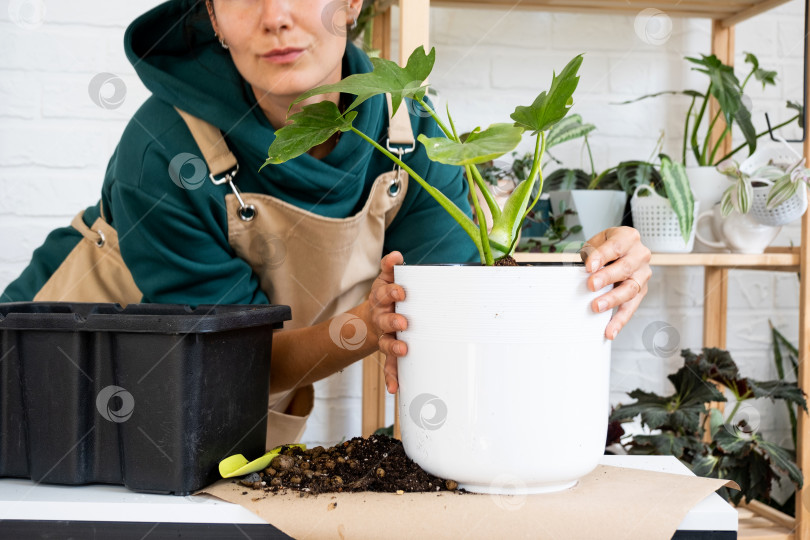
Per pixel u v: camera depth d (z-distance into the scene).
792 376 1.59
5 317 0.61
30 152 1.41
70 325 0.60
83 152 1.43
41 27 1.39
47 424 0.61
